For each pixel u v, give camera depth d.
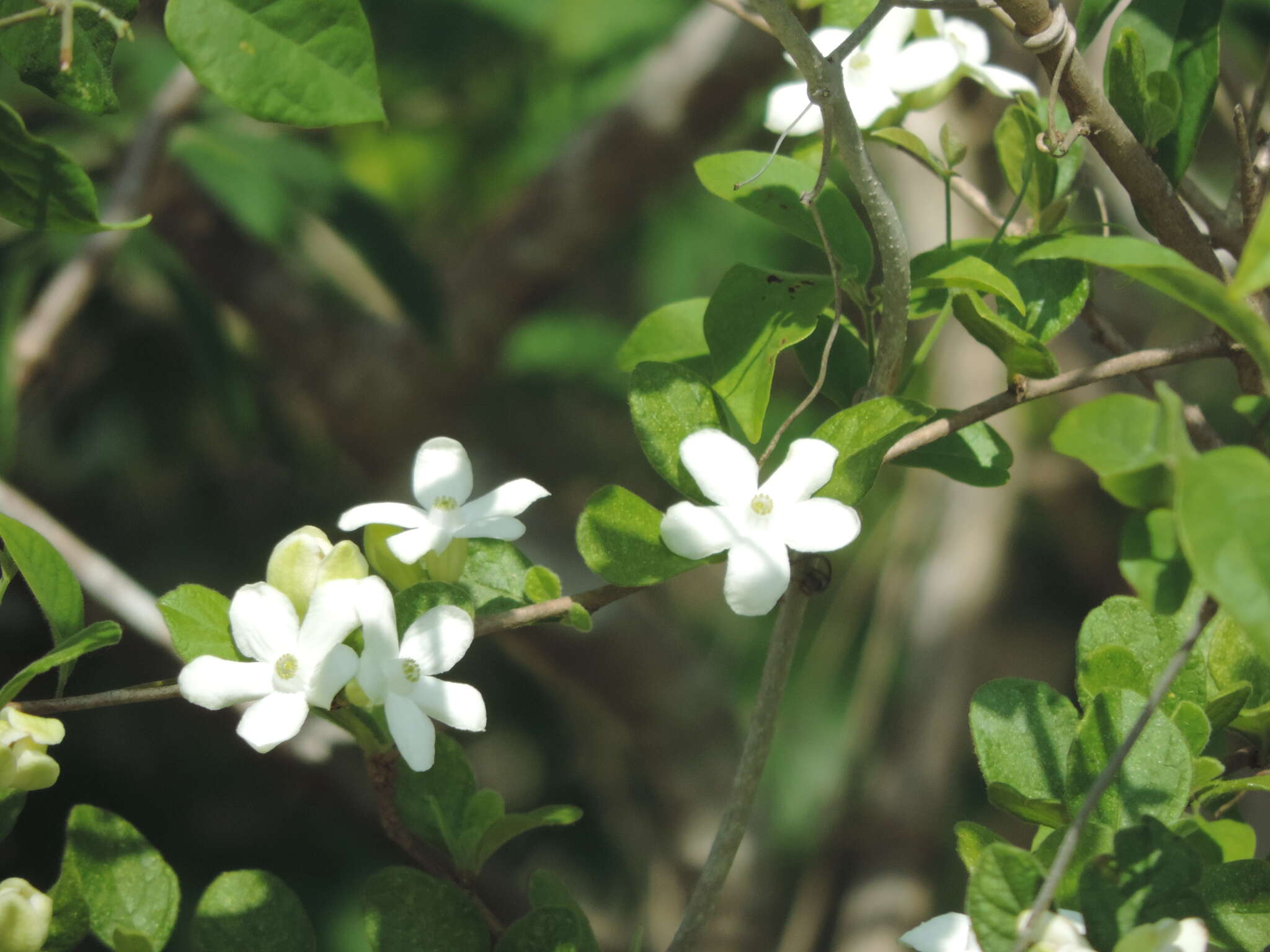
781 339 0.84
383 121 0.80
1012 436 1.50
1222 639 0.85
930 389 1.49
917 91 0.89
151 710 1.55
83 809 0.83
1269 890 0.81
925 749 1.47
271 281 1.58
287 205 1.44
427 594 0.83
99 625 0.82
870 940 1.38
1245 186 0.85
